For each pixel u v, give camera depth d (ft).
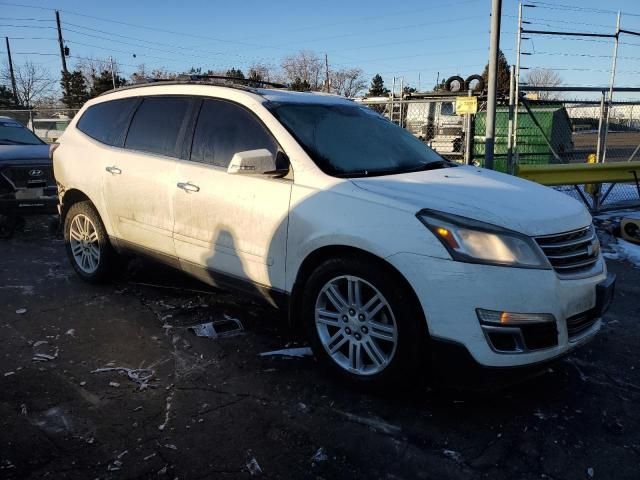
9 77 183.73
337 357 11.48
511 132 31.07
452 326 9.73
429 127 47.21
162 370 12.00
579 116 43.45
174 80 15.96
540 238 10.08
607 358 13.21
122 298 16.46
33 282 17.93
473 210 10.27
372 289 10.76
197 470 8.75
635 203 34.53
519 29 29.94
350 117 14.42
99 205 16.56
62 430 9.69
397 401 10.90
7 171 23.76
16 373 11.72
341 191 11.23
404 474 8.79
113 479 8.48
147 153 15.37
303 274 11.89
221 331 14.08
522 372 9.82
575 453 9.43
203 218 13.56
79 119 18.40
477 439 9.75
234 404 10.68
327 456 9.17
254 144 12.98
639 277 20.03
